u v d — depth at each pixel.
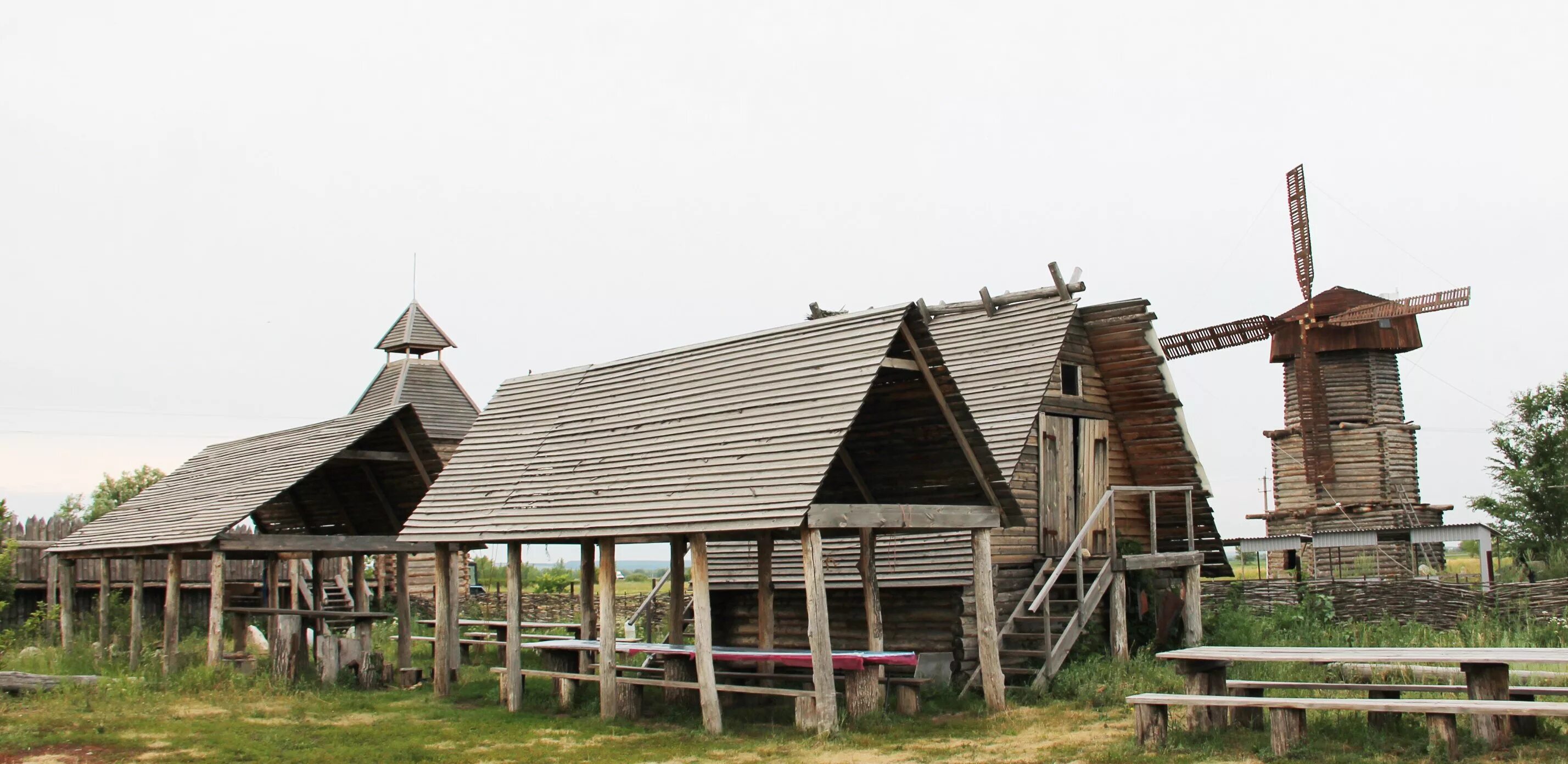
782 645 23.44
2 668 24.73
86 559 32.81
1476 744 12.05
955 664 20.20
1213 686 14.12
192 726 16.91
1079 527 23.03
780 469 15.34
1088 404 23.55
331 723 17.50
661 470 17.09
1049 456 22.55
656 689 20.80
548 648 19.06
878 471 19.02
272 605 28.02
